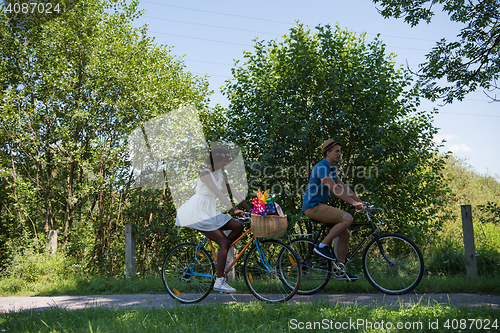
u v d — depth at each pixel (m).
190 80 10.30
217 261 4.30
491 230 8.17
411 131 7.31
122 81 9.60
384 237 4.71
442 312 3.38
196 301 4.51
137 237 7.53
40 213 11.43
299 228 7.32
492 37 8.37
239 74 7.89
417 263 4.57
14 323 3.61
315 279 4.78
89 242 9.88
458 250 6.54
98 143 8.97
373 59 7.43
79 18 10.56
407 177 7.21
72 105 10.30
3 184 11.38
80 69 10.34
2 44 10.70
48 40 10.29
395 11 8.65
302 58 7.18
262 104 7.30
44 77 10.09
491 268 5.75
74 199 9.30
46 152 10.62
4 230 11.76
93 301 5.13
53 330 3.30
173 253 4.78
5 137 10.45
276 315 3.54
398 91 7.47
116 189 9.21
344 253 4.65
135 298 5.21
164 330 3.15
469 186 16.20
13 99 9.89
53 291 6.29
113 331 3.19
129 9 12.05
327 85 7.07
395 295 4.53
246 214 4.34
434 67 8.55
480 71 8.53
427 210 7.42
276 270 4.40
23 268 7.55
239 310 3.75
